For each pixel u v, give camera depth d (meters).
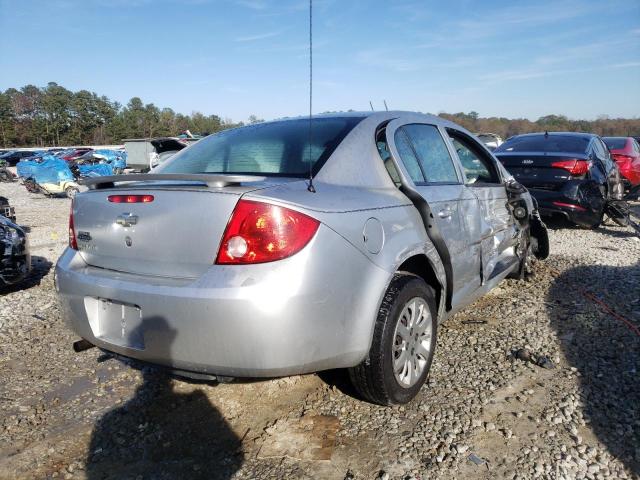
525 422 2.48
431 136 3.33
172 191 2.18
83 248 2.57
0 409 2.79
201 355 2.04
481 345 3.40
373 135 2.78
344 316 2.18
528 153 7.33
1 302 4.84
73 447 2.43
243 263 2.00
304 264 2.02
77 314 2.47
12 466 2.29
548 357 3.19
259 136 2.96
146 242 2.25
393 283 2.49
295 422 2.55
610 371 2.98
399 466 2.19
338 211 2.22
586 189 6.97
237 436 2.46
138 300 2.16
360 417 2.57
